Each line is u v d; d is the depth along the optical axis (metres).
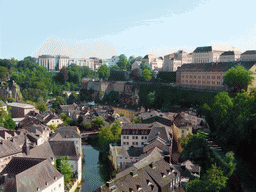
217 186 75.31
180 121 128.50
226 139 110.25
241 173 88.94
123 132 122.38
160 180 73.88
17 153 94.56
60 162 94.69
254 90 137.25
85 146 149.25
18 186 64.69
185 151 109.56
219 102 130.38
